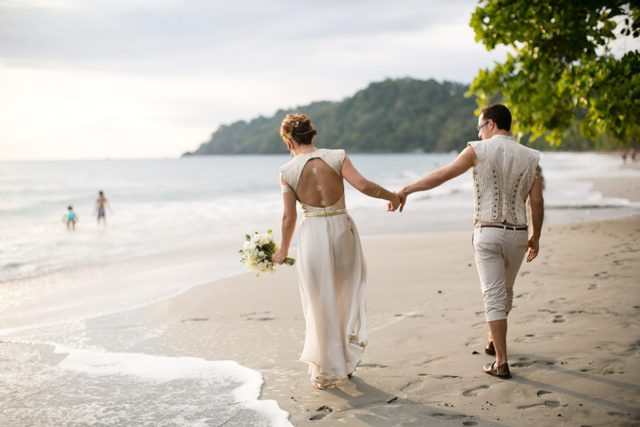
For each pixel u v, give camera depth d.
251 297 6.91
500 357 3.79
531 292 6.15
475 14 9.02
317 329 3.77
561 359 4.05
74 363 4.59
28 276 10.04
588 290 6.09
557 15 8.21
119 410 3.60
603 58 8.14
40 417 3.52
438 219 16.88
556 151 133.38
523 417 3.19
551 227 12.27
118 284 8.74
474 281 7.22
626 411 3.18
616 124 8.62
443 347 4.54
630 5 7.43
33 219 23.62
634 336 4.45
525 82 9.27
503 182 3.72
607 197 21.67
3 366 4.53
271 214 22.09
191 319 6.00
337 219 3.82
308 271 3.78
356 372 4.10
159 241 15.08
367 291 6.87
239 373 4.22
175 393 3.88
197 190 44.09
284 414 3.41
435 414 3.30
